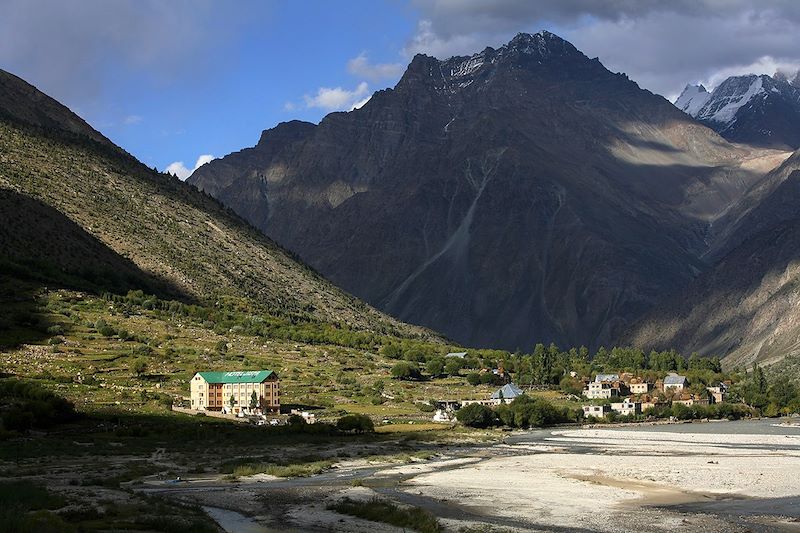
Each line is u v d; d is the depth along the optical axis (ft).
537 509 361.71
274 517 335.67
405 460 562.66
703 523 324.80
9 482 369.09
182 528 286.66
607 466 525.75
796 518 334.24
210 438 645.92
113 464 490.08
